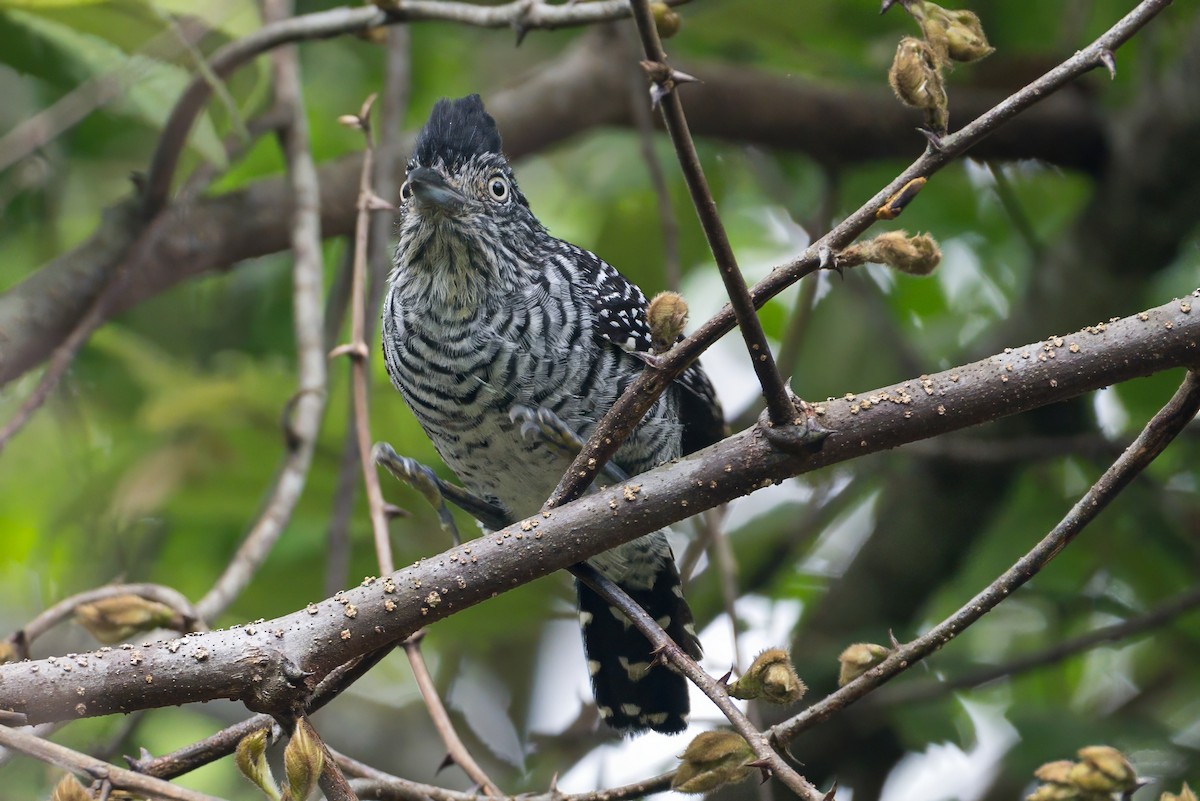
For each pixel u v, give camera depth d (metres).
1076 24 11.81
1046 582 12.27
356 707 12.59
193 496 10.82
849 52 12.13
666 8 7.30
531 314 8.09
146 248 9.80
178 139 9.80
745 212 13.38
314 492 10.78
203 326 12.48
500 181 8.41
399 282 8.41
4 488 11.47
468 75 13.04
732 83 12.12
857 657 5.81
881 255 5.12
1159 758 10.16
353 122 8.12
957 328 13.36
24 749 4.96
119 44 9.51
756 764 5.00
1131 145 12.12
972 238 13.32
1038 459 11.59
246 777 4.99
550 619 11.45
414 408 8.55
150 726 11.77
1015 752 10.34
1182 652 11.97
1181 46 12.59
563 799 6.29
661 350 5.72
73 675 5.26
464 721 12.48
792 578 12.80
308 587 10.87
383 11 8.56
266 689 5.32
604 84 12.12
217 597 7.68
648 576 8.94
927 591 12.03
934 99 5.28
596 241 13.12
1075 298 12.11
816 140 12.30
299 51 12.55
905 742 10.59
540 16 8.03
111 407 11.42
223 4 10.37
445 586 5.63
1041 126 12.12
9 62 9.84
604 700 8.88
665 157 12.70
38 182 11.34
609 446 5.78
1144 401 12.21
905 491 12.21
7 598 12.24
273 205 11.03
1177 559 11.79
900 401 5.77
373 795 6.48
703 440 9.25
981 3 12.02
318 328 9.21
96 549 10.85
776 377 5.52
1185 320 5.63
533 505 8.67
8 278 11.70
